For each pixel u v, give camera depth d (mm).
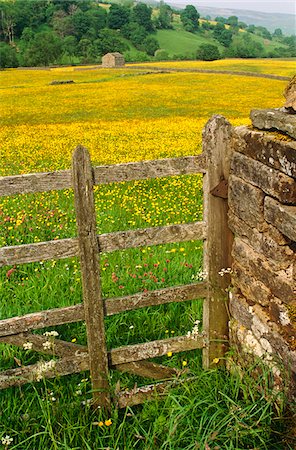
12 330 3678
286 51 190625
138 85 50844
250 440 3492
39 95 44406
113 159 15234
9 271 6121
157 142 18500
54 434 3590
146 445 3490
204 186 4055
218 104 33719
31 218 8594
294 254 3465
